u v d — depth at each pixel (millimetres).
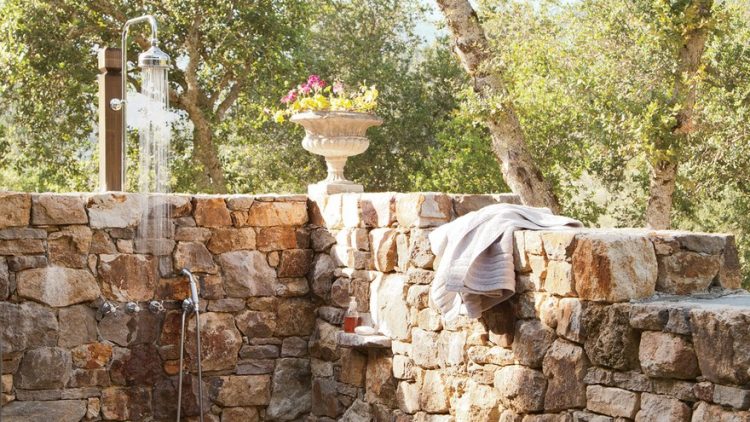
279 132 14391
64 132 12117
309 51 14602
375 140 14445
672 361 3215
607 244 3512
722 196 11414
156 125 5172
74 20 11797
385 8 15070
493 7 10867
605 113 9367
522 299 3957
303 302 5750
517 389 3961
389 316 4945
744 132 9500
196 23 12203
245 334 5602
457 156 12461
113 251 5234
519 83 10367
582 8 10070
